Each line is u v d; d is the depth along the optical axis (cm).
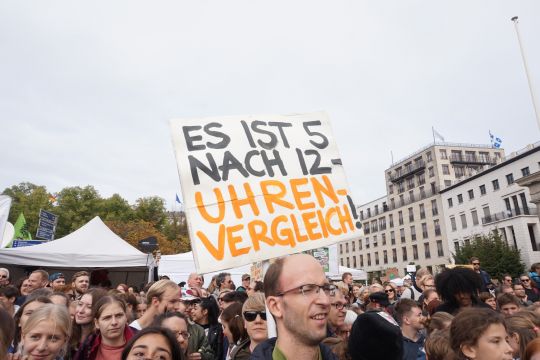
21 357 272
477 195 4484
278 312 170
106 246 1075
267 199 341
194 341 420
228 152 351
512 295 451
